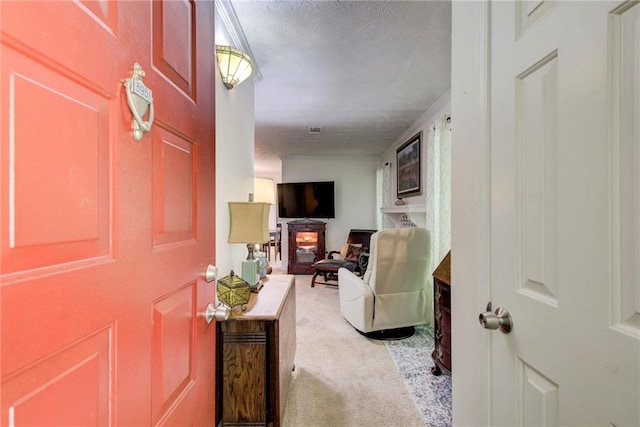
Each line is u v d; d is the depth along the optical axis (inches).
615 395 19.2
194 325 32.6
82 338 17.3
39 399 14.8
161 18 26.1
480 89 34.7
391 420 64.5
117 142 20.2
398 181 183.6
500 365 31.3
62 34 16.1
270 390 58.5
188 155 31.5
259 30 75.1
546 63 25.3
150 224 24.2
